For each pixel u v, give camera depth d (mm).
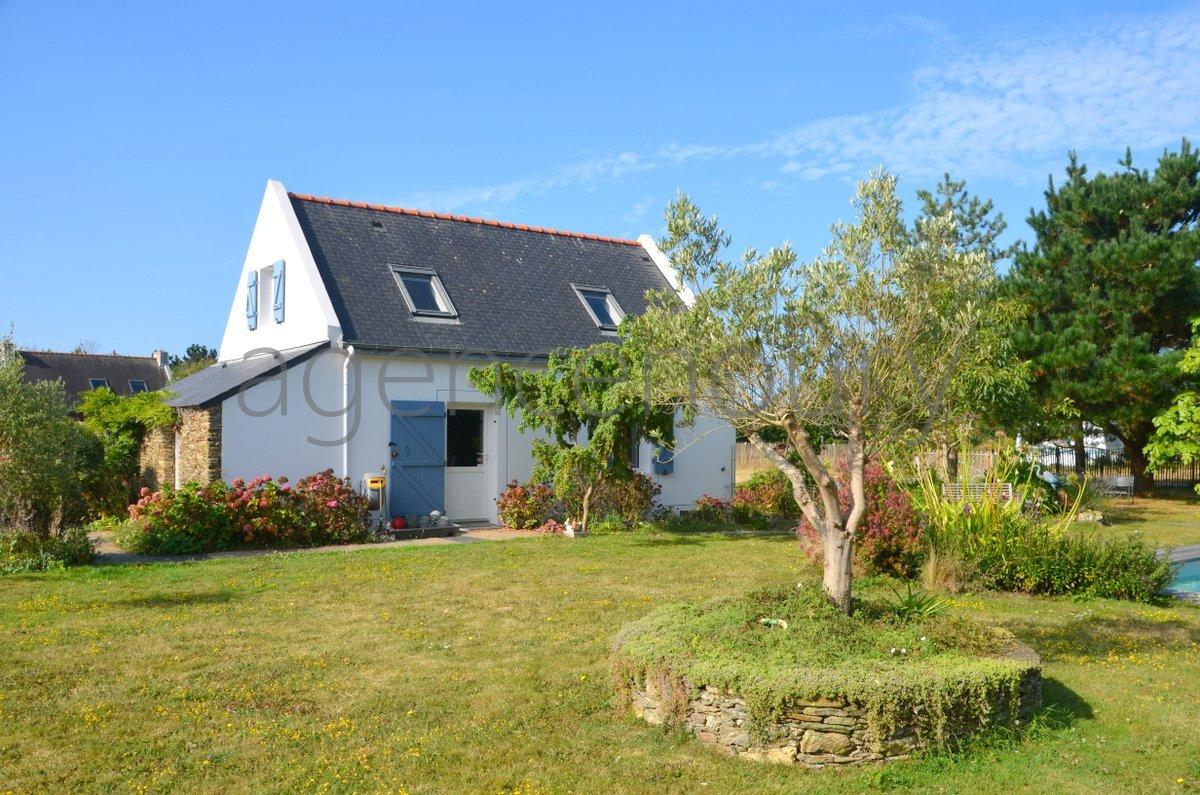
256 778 5211
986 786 5145
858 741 5395
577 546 14445
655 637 6434
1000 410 16938
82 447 15289
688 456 19516
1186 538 16375
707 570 12133
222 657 7594
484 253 19484
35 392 11953
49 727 5941
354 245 17906
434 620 9023
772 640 6148
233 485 14219
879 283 6254
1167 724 6180
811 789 5098
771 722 5465
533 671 7246
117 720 6090
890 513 11508
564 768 5383
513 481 17391
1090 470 26328
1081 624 9250
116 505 17984
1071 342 22625
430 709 6355
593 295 19953
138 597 10016
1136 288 22844
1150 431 24094
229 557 13086
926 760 5418
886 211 6328
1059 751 5652
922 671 5645
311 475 15234
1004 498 14453
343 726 6000
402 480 16344
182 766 5363
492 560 12883
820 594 6715
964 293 6266
